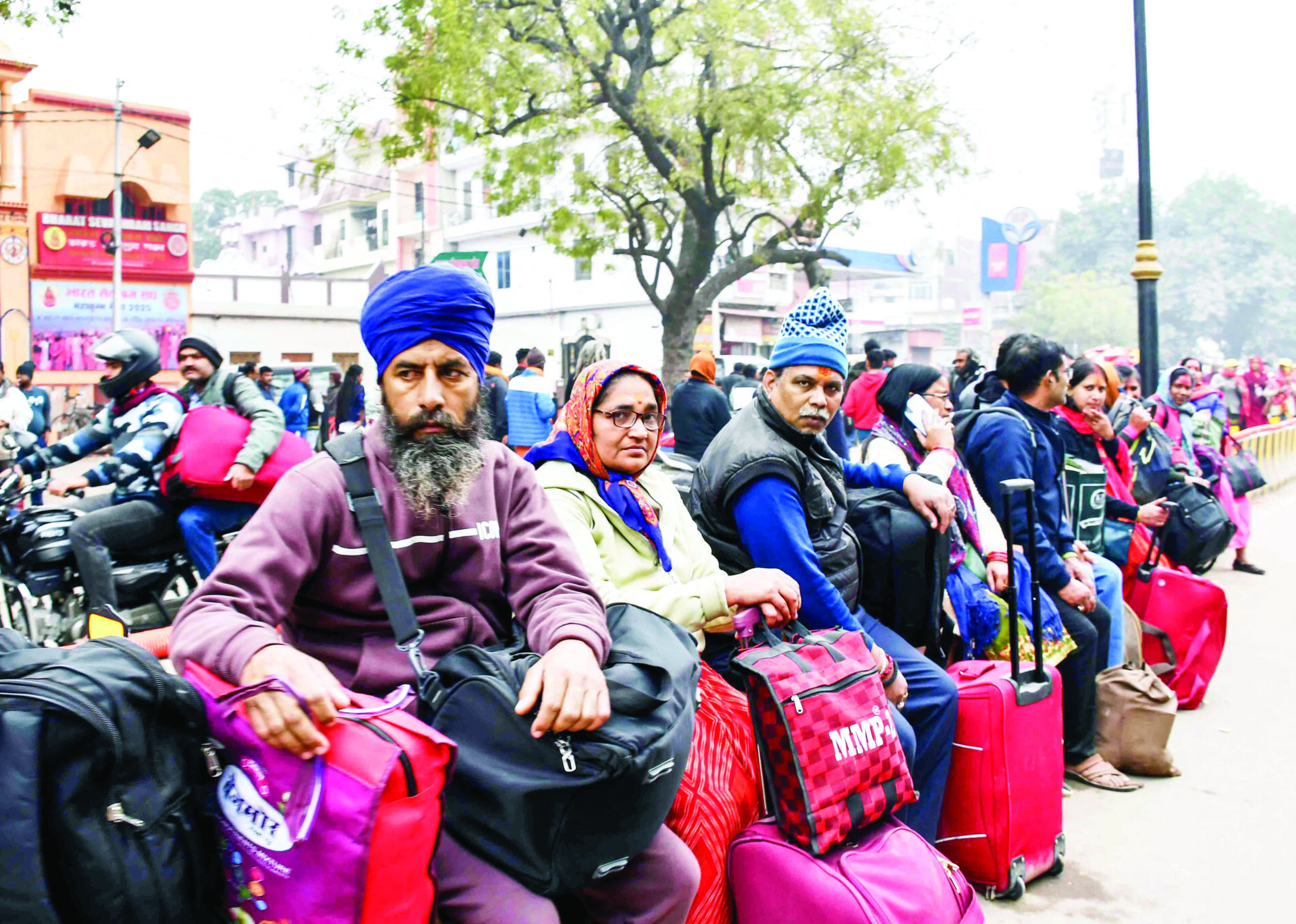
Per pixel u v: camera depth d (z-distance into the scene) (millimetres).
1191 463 7543
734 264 15945
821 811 2309
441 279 1947
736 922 2422
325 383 21328
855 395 8945
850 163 14531
